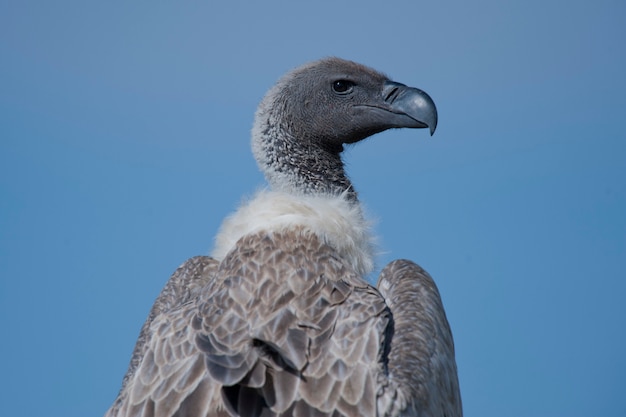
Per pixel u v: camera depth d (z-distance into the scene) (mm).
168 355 11883
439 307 13141
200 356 11656
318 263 12852
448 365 12602
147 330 13648
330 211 13883
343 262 13273
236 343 11656
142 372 11859
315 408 11109
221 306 12227
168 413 11281
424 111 16219
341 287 12609
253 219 13711
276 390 11180
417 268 13648
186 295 14039
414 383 11648
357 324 12047
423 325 12523
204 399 11234
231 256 13023
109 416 12062
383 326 12109
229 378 11141
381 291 13484
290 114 16188
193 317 12266
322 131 16234
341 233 13672
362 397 11250
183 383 11461
